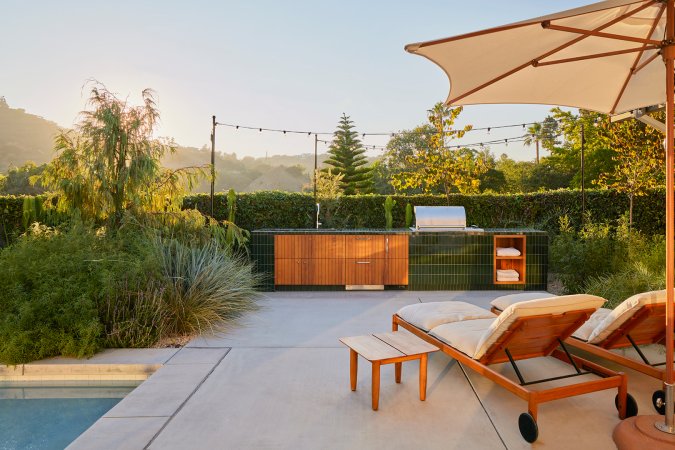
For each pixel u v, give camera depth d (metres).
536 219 11.47
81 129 7.07
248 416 3.12
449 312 4.23
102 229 6.61
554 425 2.99
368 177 30.80
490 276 7.75
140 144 7.27
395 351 3.29
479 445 2.73
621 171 10.21
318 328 5.45
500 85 3.76
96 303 4.66
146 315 4.87
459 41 2.90
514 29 2.83
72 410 3.50
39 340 4.30
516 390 2.88
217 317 5.48
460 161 13.48
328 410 3.22
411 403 3.34
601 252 7.24
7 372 4.16
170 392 3.54
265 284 7.74
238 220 11.98
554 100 4.19
